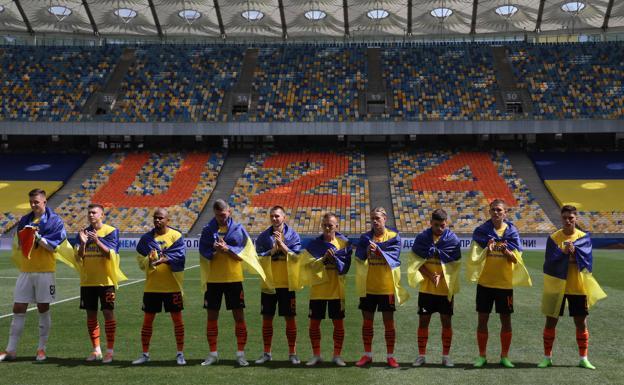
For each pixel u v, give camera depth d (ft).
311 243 31.81
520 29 182.19
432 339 38.11
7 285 65.72
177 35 187.01
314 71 176.45
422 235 31.53
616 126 153.79
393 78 172.86
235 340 37.37
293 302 32.04
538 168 154.40
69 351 34.14
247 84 172.24
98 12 175.01
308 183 150.82
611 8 169.37
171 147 170.71
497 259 31.12
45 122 160.66
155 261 31.27
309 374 29.14
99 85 171.94
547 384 27.53
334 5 168.86
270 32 184.65
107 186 151.23
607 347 35.53
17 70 175.73
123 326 41.86
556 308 30.53
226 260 31.48
